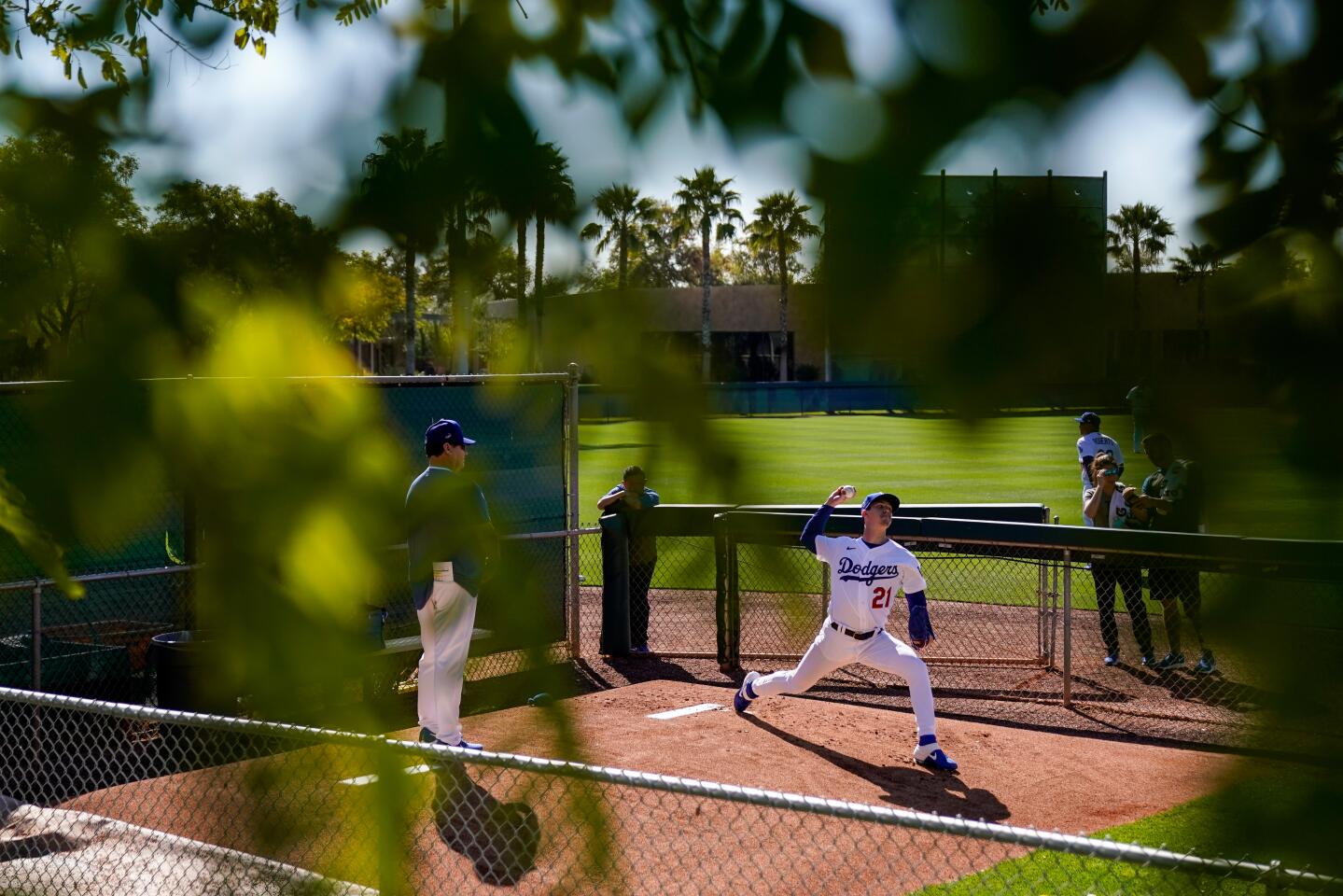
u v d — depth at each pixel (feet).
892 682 34.71
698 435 2.37
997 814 22.97
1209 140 2.29
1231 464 2.29
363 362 2.55
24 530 2.55
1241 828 2.65
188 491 2.60
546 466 15.74
